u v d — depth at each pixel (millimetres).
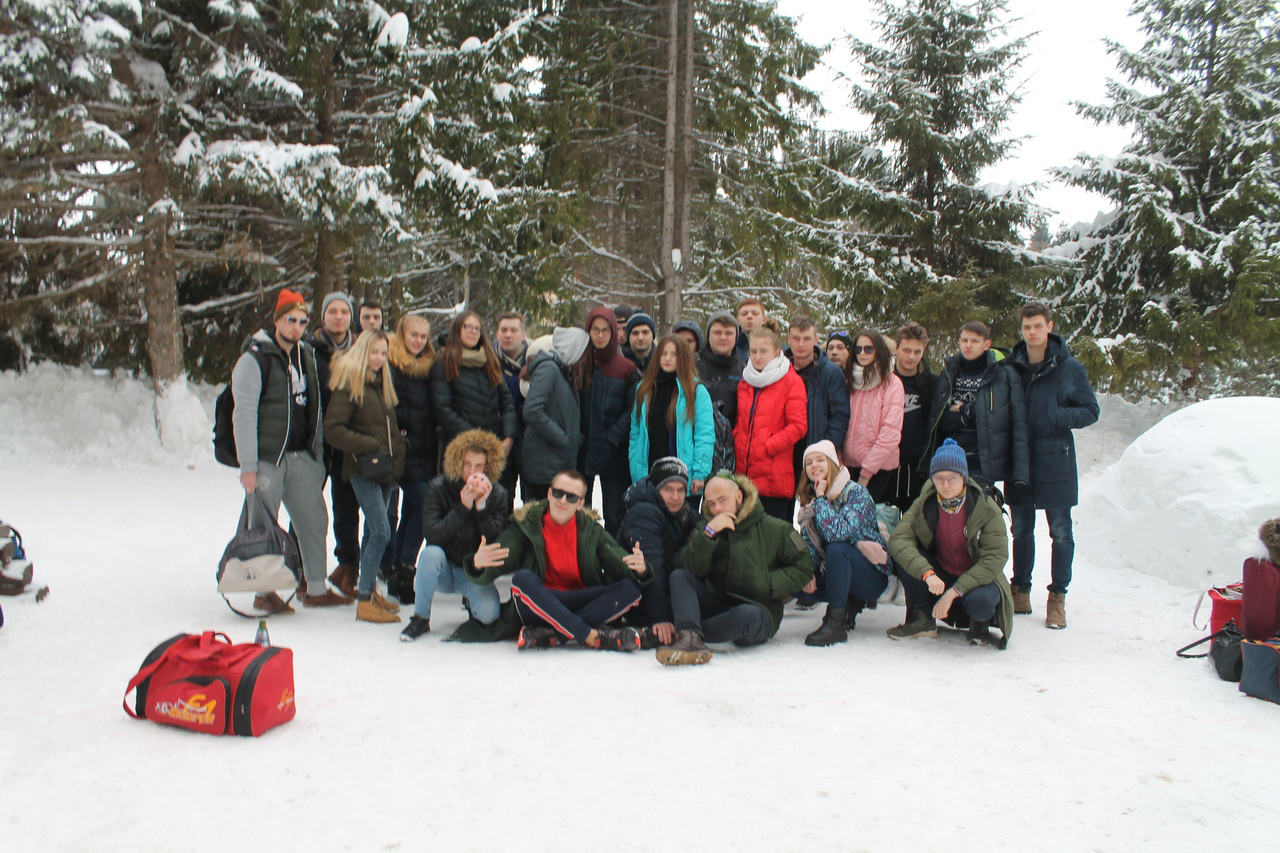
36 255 11312
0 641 3881
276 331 4562
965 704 3457
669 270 15266
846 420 5281
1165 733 3189
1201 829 2416
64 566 5402
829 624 4500
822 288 18156
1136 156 14586
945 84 16203
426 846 2186
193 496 8688
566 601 4301
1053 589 4895
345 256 12188
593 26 14633
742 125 15117
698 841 2252
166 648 3029
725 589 4434
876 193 15570
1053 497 4832
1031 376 4934
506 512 4492
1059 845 2301
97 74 8828
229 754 2736
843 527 4641
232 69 9891
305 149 9953
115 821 2266
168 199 10125
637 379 5504
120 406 11641
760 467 5176
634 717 3184
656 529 4492
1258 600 3801
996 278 15367
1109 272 15227
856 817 2422
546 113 14250
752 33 15445
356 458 4547
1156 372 14523
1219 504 5570
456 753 2797
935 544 4609
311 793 2473
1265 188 13484
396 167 11055
